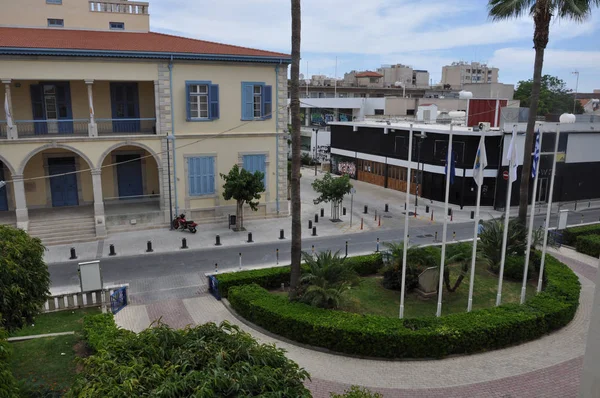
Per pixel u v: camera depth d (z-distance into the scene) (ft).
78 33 101.19
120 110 99.04
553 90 263.70
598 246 78.79
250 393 22.26
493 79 424.46
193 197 96.78
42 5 104.01
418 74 393.70
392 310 54.80
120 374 22.49
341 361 44.93
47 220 87.66
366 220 104.94
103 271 71.51
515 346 47.55
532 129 73.97
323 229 96.73
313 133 198.70
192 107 94.48
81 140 86.53
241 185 89.35
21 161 84.33
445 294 59.41
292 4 50.52
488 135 111.24
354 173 156.15
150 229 93.50
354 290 60.23
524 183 74.79
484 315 48.47
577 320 53.36
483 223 72.13
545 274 62.90
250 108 98.78
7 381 26.76
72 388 23.18
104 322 47.67
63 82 94.17
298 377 25.20
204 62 93.25
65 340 46.98
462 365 43.98
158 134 92.12
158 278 68.74
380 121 156.04
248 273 62.39
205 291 63.87
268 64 98.17
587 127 122.42
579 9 70.38
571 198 125.08
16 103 92.02
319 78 384.88
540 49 72.84
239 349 25.18
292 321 48.03
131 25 110.63
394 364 44.39
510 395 39.29
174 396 21.40
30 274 40.45
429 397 39.09
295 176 52.80
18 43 83.87
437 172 120.67
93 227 88.38
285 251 81.61
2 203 93.61
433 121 145.48
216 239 84.64
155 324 53.11
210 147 96.37
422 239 90.12
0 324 34.27
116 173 100.68
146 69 89.76
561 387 40.37
